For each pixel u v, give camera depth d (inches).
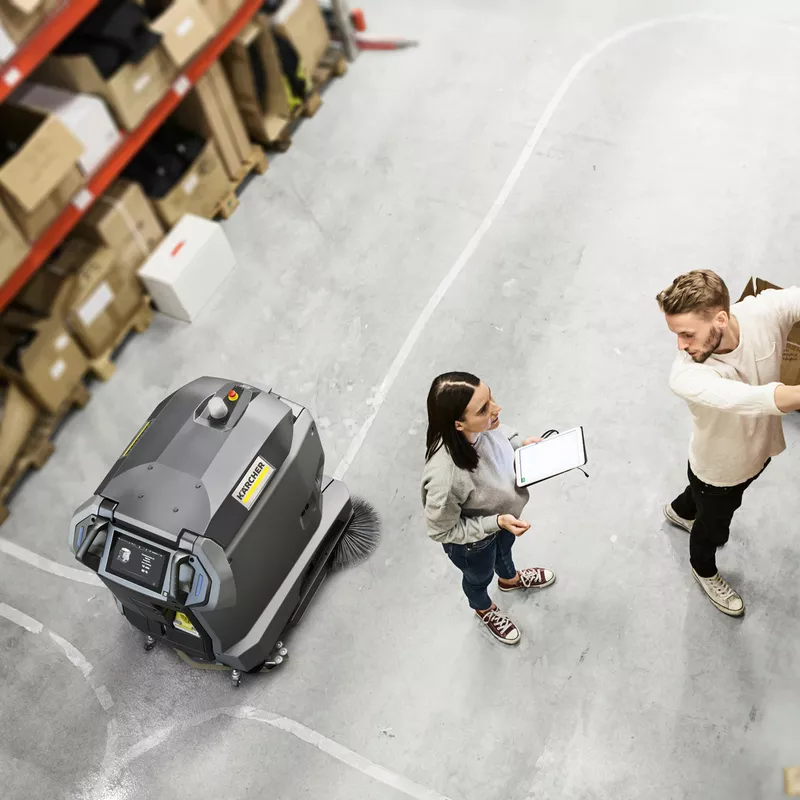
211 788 145.0
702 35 239.1
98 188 184.5
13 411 181.2
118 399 198.7
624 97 230.2
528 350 187.5
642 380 178.2
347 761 143.8
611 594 152.6
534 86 238.5
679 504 150.5
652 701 140.9
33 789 149.4
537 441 118.9
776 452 119.6
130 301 203.9
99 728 154.3
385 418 183.5
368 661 153.2
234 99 225.6
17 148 181.0
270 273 213.9
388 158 231.3
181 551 126.8
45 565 176.2
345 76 254.5
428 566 161.9
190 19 187.6
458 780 139.0
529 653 148.9
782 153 209.3
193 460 131.4
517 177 219.5
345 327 199.9
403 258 209.5
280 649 154.9
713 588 146.3
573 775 136.5
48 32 164.7
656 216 203.8
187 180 209.2
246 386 139.7
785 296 106.5
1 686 161.9
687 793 132.3
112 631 165.2
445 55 252.2
